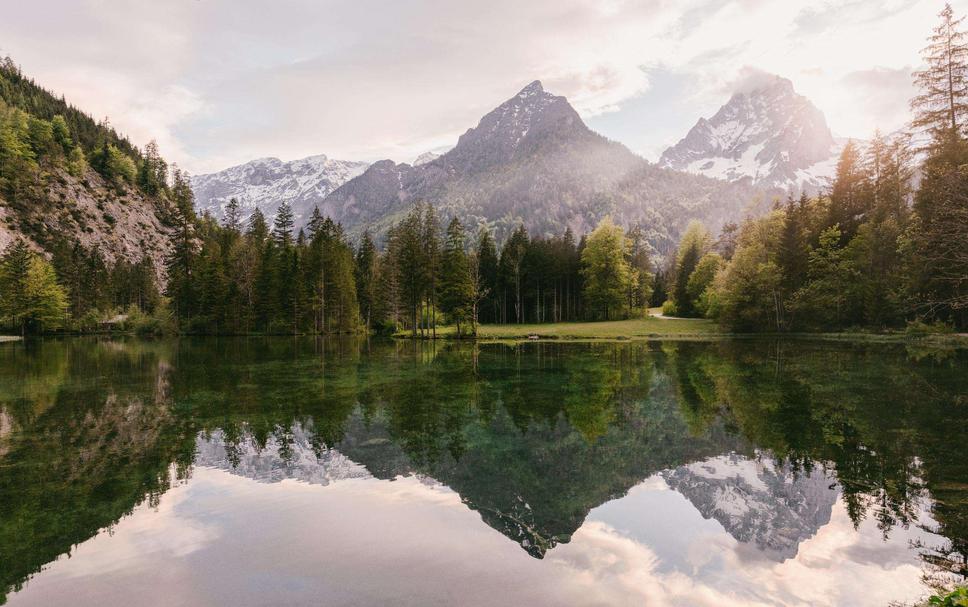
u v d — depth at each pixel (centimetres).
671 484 1099
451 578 685
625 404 1988
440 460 1293
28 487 1099
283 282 7688
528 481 1131
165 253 14762
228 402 2089
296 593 647
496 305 9550
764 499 1001
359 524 886
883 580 679
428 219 8250
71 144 15450
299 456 1330
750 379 2555
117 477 1162
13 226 12075
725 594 640
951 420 1617
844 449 1334
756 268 6122
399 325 7962
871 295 5131
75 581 697
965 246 3294
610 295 8156
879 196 5816
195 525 887
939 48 4475
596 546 789
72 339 7281
